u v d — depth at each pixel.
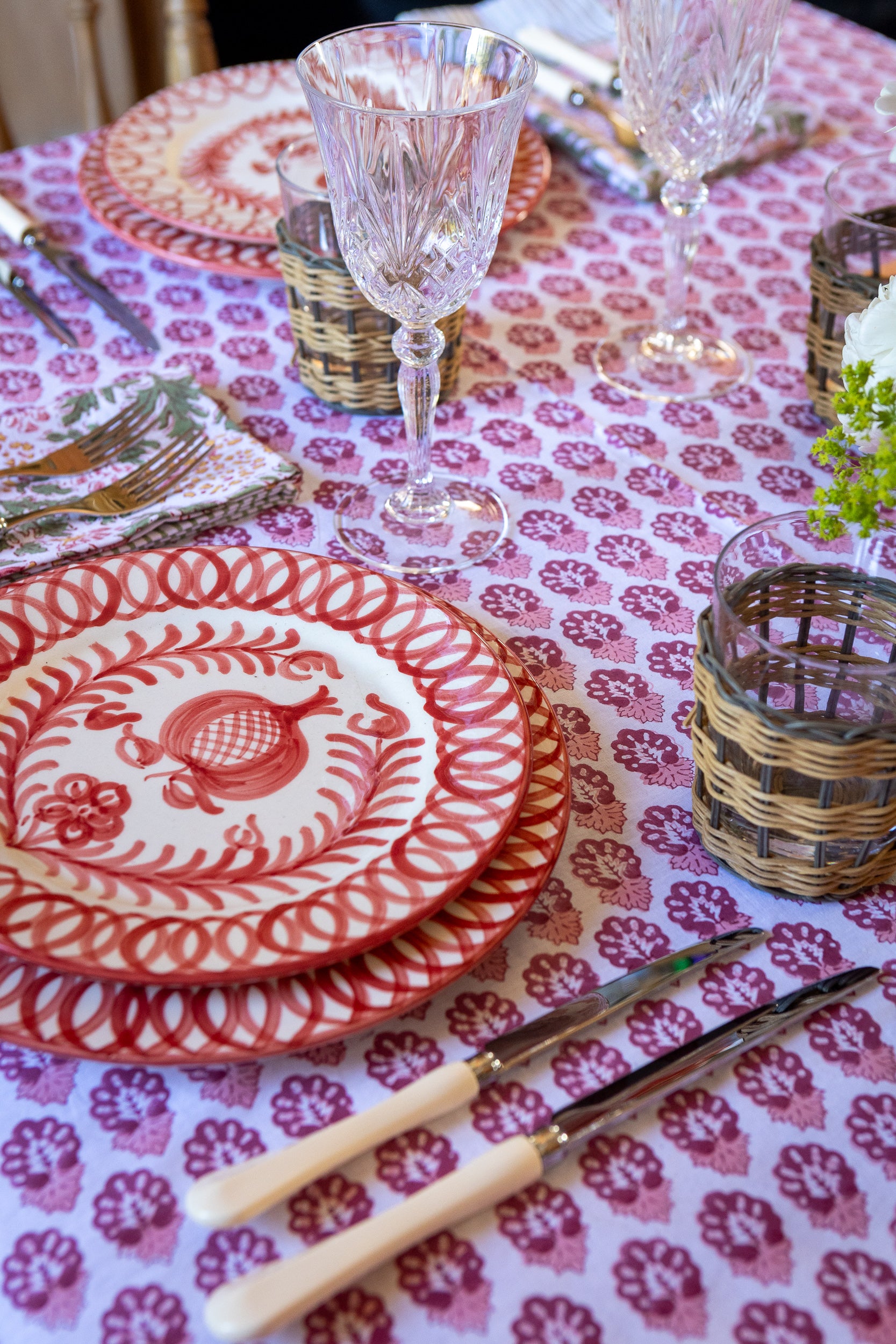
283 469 0.83
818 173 1.26
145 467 0.83
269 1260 0.44
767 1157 0.48
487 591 0.77
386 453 0.90
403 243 0.71
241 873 0.54
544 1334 0.42
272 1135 0.48
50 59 2.10
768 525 0.58
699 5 0.82
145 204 1.07
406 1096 0.47
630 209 1.22
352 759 0.60
